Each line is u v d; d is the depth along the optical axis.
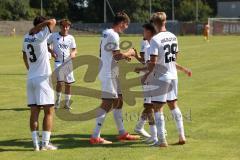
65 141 22.42
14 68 57.81
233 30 169.75
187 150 20.39
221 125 25.23
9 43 117.75
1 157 19.61
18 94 37.59
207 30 122.88
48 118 20.78
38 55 20.28
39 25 20.02
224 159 19.02
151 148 20.86
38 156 19.70
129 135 22.75
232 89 38.44
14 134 23.89
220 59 67.19
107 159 19.06
